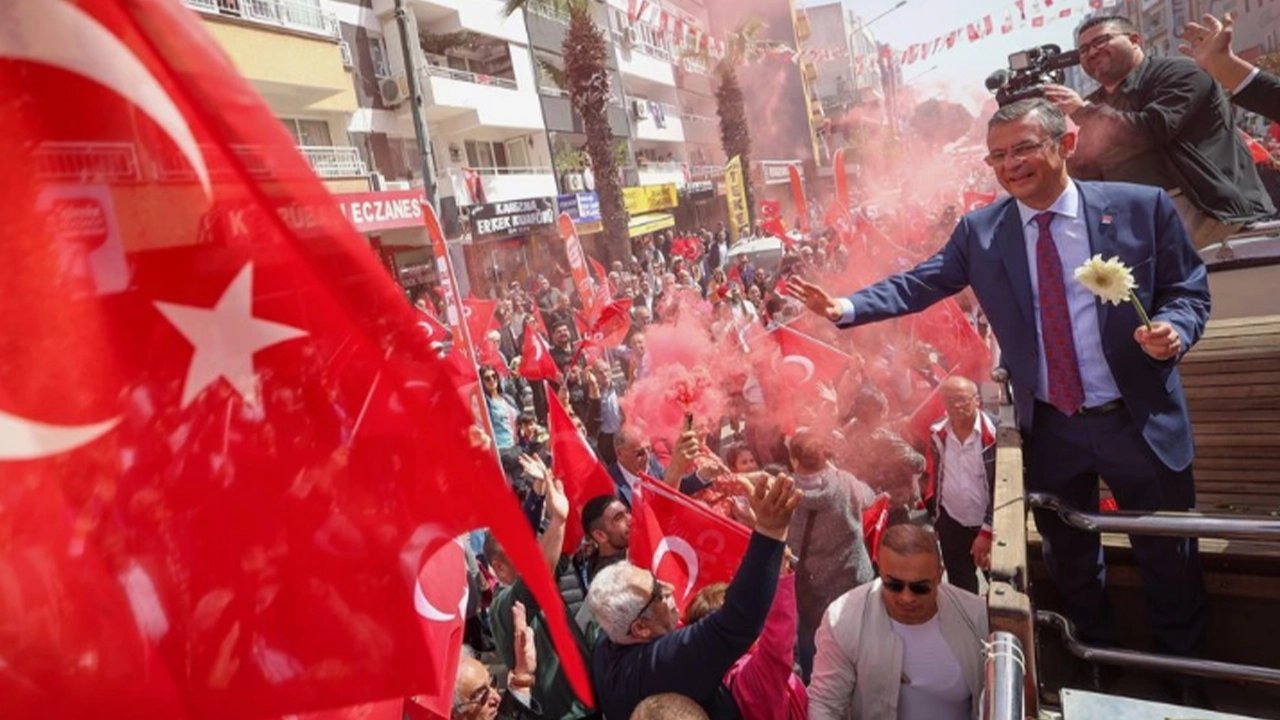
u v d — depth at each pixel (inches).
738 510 174.1
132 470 47.3
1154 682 102.4
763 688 110.5
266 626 51.3
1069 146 100.0
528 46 1048.8
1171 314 92.2
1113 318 96.7
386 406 52.8
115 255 45.1
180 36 43.1
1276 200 284.5
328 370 51.1
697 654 103.2
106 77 42.9
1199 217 141.1
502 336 510.3
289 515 51.6
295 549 51.9
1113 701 72.1
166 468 48.1
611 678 112.2
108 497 46.9
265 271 48.1
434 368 53.1
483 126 946.7
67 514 46.0
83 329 45.2
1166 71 131.4
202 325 47.6
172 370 47.4
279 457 50.9
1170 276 96.2
